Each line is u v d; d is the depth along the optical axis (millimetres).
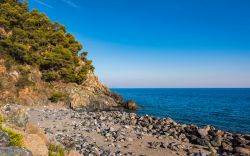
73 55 68812
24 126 13719
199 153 17656
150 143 20422
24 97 51312
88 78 67188
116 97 68500
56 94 55594
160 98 127250
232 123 43219
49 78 58969
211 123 42938
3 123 12008
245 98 137250
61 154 12102
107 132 23516
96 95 63188
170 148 18984
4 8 65125
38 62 59156
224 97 149500
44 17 69625
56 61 60094
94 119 33281
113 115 38344
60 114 37500
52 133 21078
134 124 29844
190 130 24641
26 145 10195
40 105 52688
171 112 59312
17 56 57219
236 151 18688
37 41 63281
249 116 53219
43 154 10484
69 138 19688
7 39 57562
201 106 78562
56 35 66438
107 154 16484
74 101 57344
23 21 66438
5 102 47750
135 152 17703
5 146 9078
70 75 62000
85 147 17672
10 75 52312
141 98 125688
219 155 17984
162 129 26578
